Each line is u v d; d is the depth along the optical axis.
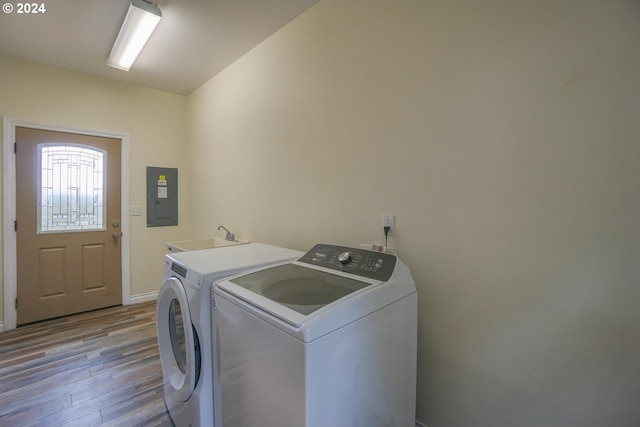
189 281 1.28
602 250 0.96
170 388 1.47
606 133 0.94
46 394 1.79
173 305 1.54
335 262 1.40
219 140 3.01
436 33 1.33
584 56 0.98
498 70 1.16
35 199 2.78
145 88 3.37
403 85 1.46
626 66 0.91
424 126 1.39
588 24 0.97
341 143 1.77
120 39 2.28
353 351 0.93
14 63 2.64
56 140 2.86
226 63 2.78
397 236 1.50
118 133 3.20
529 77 1.09
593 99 0.96
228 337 1.08
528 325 1.11
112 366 2.09
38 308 2.81
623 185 0.92
